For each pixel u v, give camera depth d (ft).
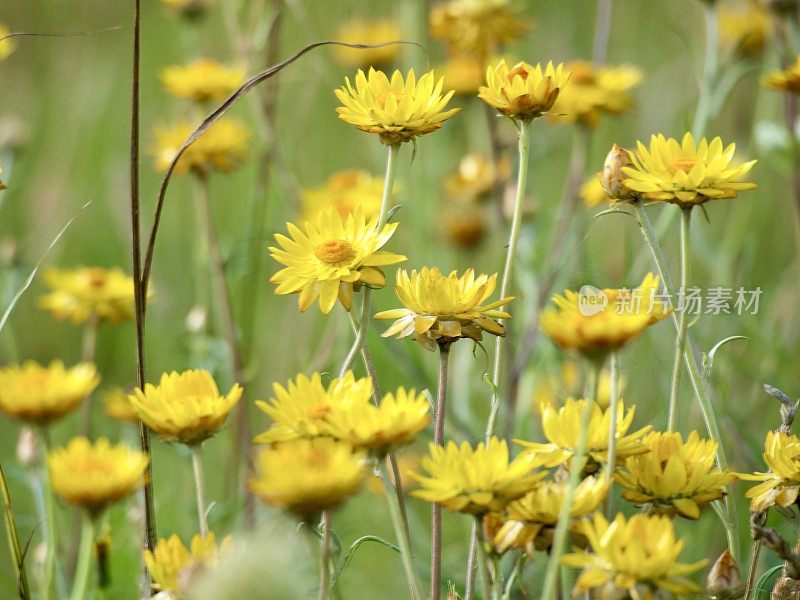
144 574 5.89
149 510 5.91
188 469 6.89
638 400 6.10
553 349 6.53
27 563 6.59
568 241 6.86
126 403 6.54
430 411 6.07
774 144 6.86
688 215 5.81
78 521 6.53
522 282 6.91
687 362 5.86
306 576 5.79
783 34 7.00
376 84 5.89
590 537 5.57
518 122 5.92
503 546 5.63
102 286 6.89
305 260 5.86
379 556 6.78
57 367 5.78
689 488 5.71
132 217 5.94
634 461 5.73
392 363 6.87
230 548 5.67
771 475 5.81
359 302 6.82
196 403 5.70
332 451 5.60
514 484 5.60
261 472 5.67
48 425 5.74
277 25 7.56
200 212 6.95
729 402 6.64
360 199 6.90
